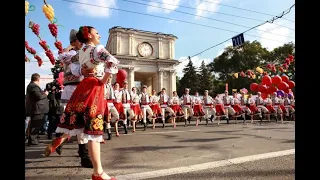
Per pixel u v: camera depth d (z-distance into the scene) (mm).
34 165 3518
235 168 3129
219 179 2668
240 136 6547
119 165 3363
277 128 9391
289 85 14477
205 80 46250
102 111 2520
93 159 2396
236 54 44750
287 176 2779
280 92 15688
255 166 3229
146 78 32938
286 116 17219
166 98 11414
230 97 13727
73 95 2596
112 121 7078
